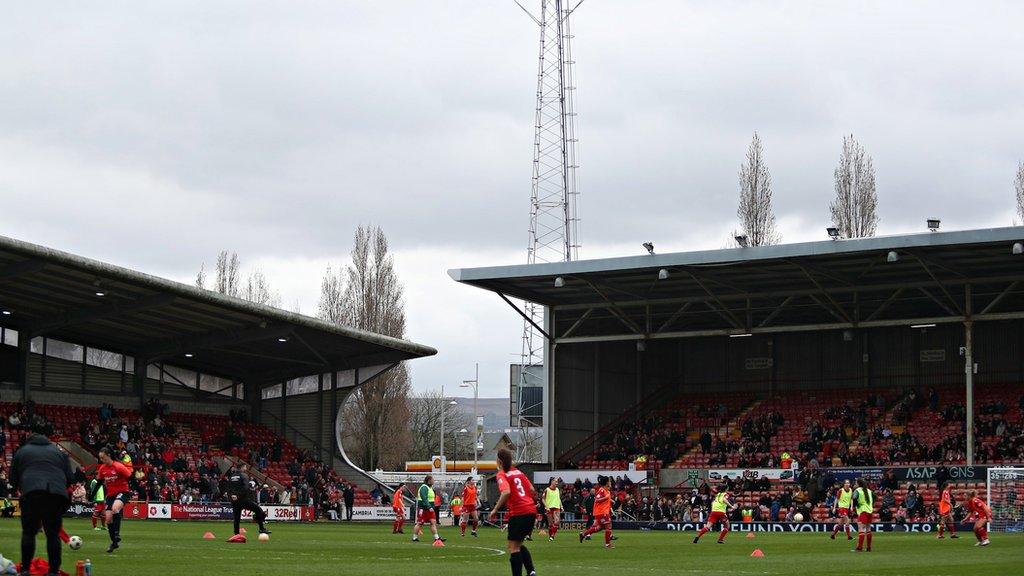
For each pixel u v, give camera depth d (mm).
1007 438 58750
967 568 24547
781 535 48094
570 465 65188
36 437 16469
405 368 87000
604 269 56844
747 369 72188
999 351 65625
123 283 50344
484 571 21219
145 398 65188
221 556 24656
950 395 66000
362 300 83688
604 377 68938
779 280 59469
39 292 53281
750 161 75125
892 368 68562
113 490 25453
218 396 69438
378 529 49906
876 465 60531
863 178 73500
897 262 54906
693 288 62094
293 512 59344
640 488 61625
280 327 58656
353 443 88750
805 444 63562
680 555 30328
